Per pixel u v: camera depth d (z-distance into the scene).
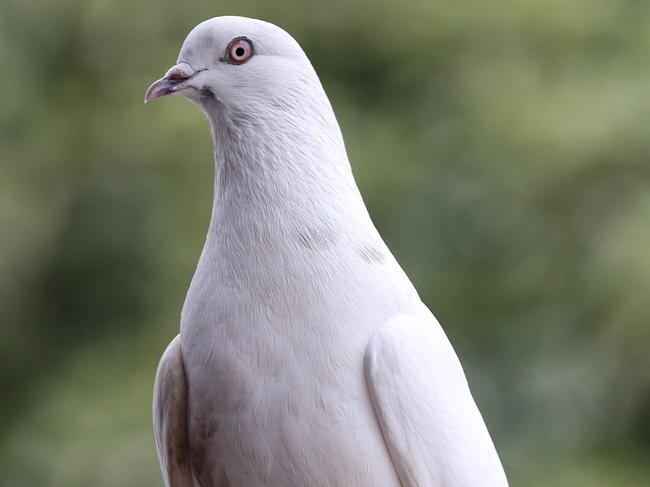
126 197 14.08
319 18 14.84
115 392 13.22
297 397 4.27
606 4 14.96
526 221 14.20
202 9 14.34
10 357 14.38
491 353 14.10
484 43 15.04
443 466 4.34
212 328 4.36
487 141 14.27
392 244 13.90
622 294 12.85
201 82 4.54
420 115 14.94
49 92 14.62
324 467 4.29
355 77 15.14
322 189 4.45
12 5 14.64
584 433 13.51
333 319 4.31
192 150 13.55
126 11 14.38
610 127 13.55
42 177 14.27
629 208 13.45
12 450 13.62
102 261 14.23
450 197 14.32
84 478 12.66
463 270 14.22
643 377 13.05
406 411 4.29
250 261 4.38
